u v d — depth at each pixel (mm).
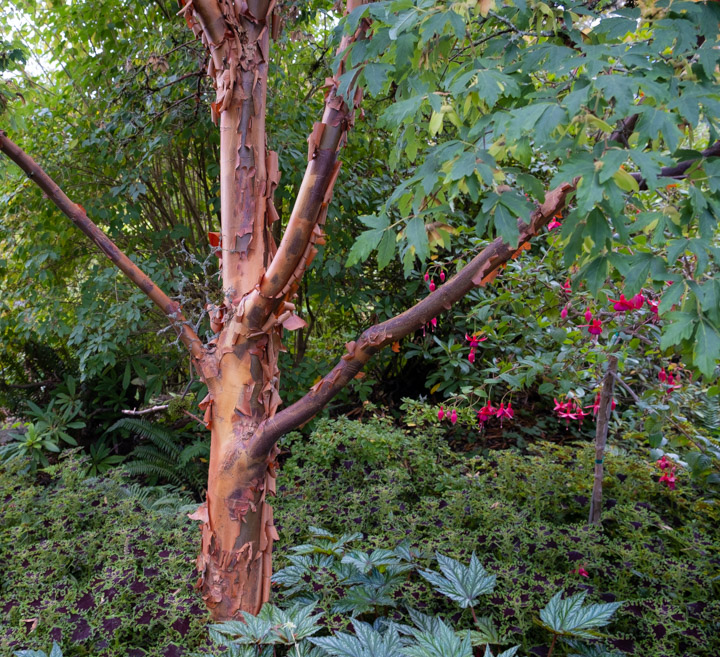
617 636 1633
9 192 3375
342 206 3535
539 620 1452
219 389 1479
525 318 2590
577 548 1966
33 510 2473
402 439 2951
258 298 1394
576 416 2332
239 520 1479
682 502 2393
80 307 3322
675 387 2080
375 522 2406
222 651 1354
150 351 3986
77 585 1896
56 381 4102
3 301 3578
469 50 1278
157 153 3508
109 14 3359
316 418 3586
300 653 1299
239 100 1420
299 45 3598
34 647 1524
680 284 893
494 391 3576
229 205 1473
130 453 3525
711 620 1665
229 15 1357
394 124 1026
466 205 4094
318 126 1265
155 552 2100
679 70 890
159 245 3553
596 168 789
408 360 4375
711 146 1058
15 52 2588
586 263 971
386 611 1691
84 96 3549
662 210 956
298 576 1683
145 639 1683
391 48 1116
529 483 2477
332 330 4688
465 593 1531
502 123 862
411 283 4000
